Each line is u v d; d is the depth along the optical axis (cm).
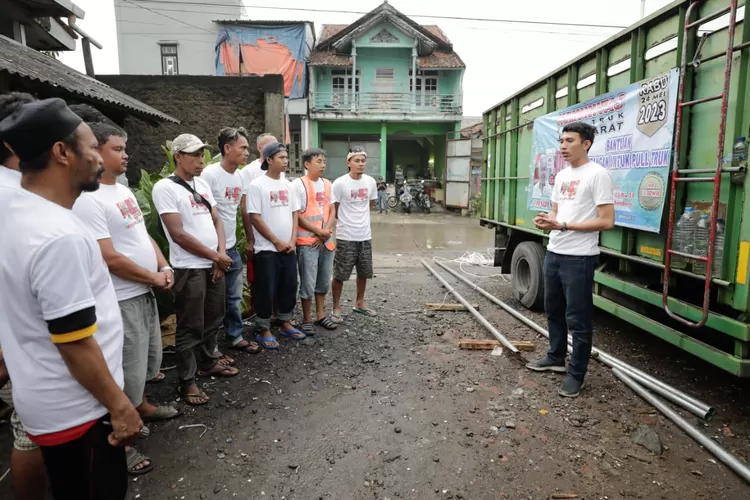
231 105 927
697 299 325
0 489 238
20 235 133
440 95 2061
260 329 435
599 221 316
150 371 293
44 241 132
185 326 326
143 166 923
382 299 618
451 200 1980
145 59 2061
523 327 496
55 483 152
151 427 302
